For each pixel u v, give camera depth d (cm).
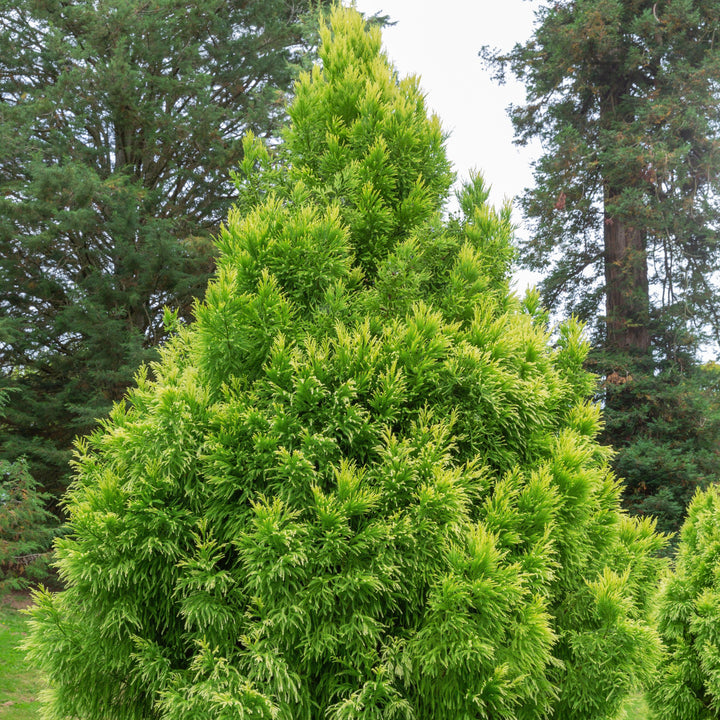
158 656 336
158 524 339
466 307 409
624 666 351
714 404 1516
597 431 436
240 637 312
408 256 398
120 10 1485
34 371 1619
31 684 809
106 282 1436
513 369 394
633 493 1493
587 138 1759
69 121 1487
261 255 392
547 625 349
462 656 308
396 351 368
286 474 332
